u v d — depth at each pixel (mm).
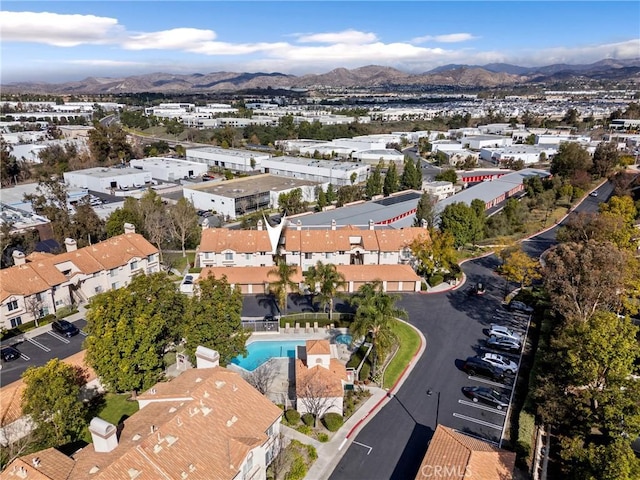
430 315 71500
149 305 51812
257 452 36844
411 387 53719
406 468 41812
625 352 39938
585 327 43156
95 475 30203
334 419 46438
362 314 55219
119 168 166125
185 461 32906
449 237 83500
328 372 50438
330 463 42188
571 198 138625
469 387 53062
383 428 46906
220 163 195250
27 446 38969
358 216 108938
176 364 58500
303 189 145500
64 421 40156
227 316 53406
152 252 85000
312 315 70000
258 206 136000
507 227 114375
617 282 54188
